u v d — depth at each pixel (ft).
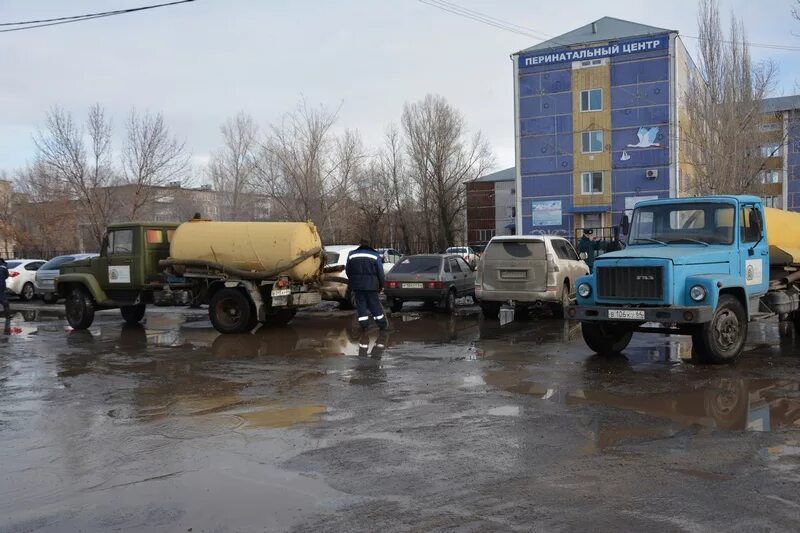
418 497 14.35
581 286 30.50
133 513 13.83
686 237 31.53
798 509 13.35
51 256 131.64
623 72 134.62
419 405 22.53
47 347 38.42
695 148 91.25
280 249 41.19
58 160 98.27
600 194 137.69
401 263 54.13
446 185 170.09
